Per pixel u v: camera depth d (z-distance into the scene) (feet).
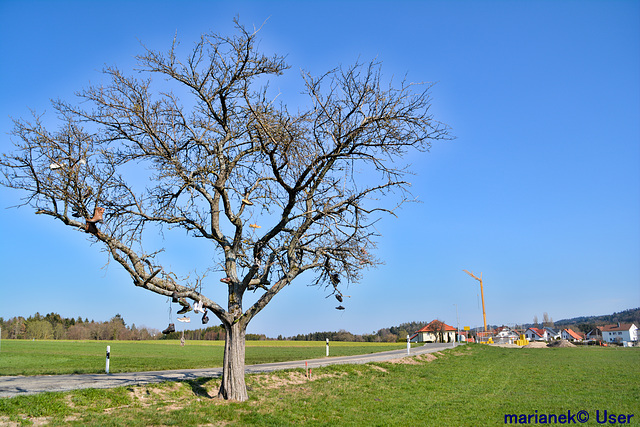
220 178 48.57
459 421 44.91
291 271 49.62
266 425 38.70
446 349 149.28
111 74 46.29
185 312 45.37
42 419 35.14
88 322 489.26
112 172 46.37
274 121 45.96
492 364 110.83
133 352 152.66
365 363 86.48
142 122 46.91
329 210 48.39
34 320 440.86
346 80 47.24
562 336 512.63
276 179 47.80
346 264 53.83
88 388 44.73
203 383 54.29
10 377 59.52
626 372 94.22
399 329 469.57
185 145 50.29
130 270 42.32
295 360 102.83
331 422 41.60
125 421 35.96
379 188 49.88
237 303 48.37
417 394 60.54
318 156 46.78
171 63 48.57
